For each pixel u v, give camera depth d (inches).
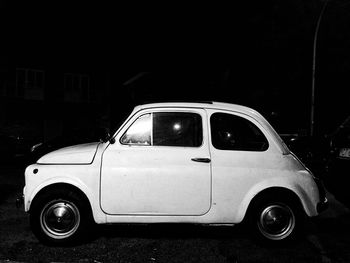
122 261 167.5
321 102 1121.4
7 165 530.9
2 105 1026.1
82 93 1101.1
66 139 462.9
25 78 1051.9
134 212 179.6
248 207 186.5
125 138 184.7
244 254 178.2
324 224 231.1
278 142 190.9
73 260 167.0
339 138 273.1
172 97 1035.9
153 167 179.9
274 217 185.9
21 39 1031.6
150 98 1039.0
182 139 185.5
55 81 1074.7
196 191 180.5
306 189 185.9
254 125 190.9
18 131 1041.5
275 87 1063.0
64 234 181.8
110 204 178.7
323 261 171.2
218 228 218.8
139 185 179.2
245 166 184.1
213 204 181.2
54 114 1079.6
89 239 194.7
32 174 179.6
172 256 174.6
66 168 179.5
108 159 180.5
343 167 250.5
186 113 188.1
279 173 185.2
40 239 180.9
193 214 181.2
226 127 189.3
